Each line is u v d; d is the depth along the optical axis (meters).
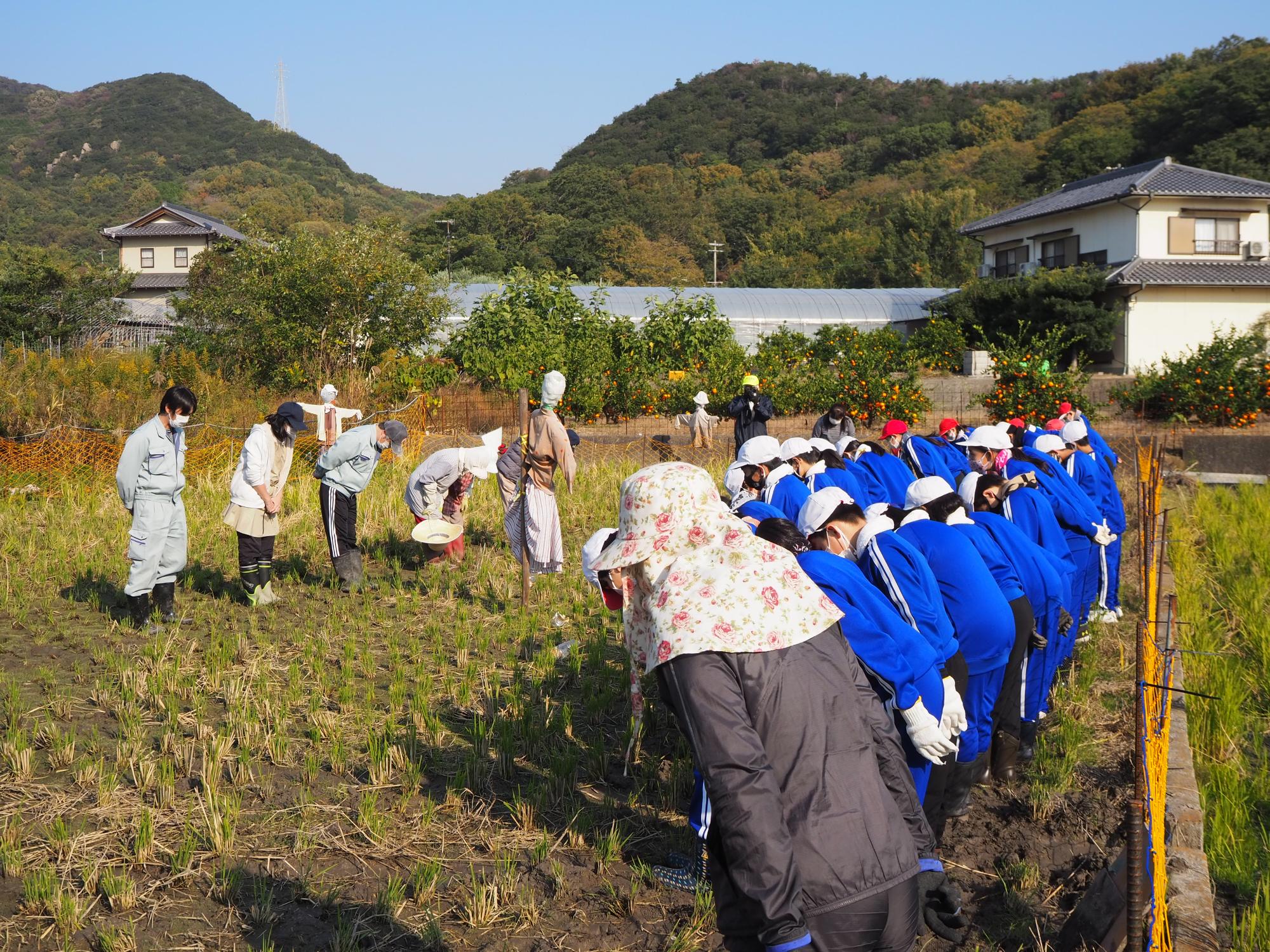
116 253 101.06
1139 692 3.85
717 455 22.44
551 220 98.38
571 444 9.70
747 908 2.65
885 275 80.38
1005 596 5.91
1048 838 5.43
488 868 4.76
